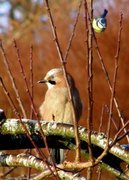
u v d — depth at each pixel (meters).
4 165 8.68
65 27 31.45
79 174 8.11
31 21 34.38
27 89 7.97
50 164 8.28
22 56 30.53
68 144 8.53
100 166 8.48
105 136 8.16
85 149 8.43
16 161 8.58
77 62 30.75
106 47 30.28
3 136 8.57
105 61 30.28
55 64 31.33
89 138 7.46
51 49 31.52
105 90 29.50
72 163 7.68
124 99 29.45
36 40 32.50
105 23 7.92
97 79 29.80
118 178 8.47
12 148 8.67
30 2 36.03
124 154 8.08
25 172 16.42
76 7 31.62
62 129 8.38
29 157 8.52
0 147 8.67
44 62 31.45
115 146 8.13
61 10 31.78
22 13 36.06
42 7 34.88
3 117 8.55
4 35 33.81
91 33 7.37
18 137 8.56
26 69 30.16
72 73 30.58
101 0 29.58
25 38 32.72
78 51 30.67
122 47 30.06
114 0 29.66
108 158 8.42
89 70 7.37
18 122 8.48
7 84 29.36
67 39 31.23
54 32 7.38
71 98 7.49
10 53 30.70
